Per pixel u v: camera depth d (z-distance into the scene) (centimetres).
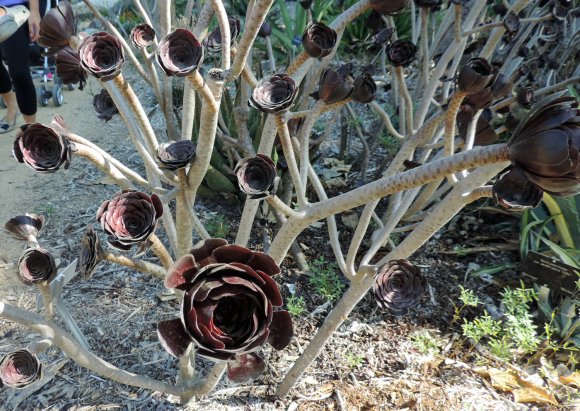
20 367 82
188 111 116
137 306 168
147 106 320
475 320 155
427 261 195
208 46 122
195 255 62
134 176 102
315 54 91
